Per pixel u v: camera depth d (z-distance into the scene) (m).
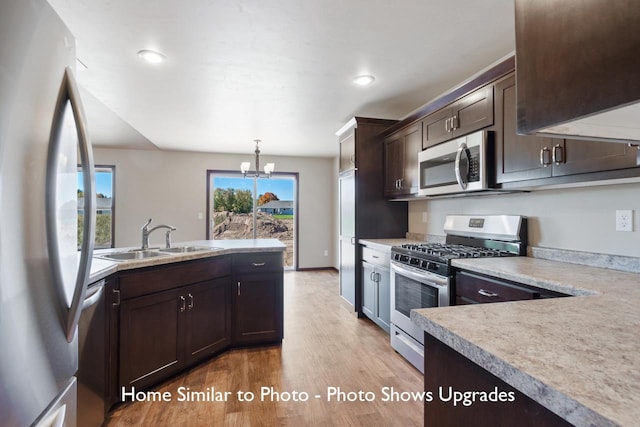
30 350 0.77
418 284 2.35
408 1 1.69
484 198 2.58
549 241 2.03
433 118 2.67
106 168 5.48
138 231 5.59
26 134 0.75
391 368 2.37
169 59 2.31
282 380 2.20
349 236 3.76
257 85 2.78
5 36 0.68
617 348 0.66
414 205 3.58
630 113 0.69
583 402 0.47
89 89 2.86
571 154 1.57
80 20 1.83
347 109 3.43
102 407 1.65
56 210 0.87
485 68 2.47
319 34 2.00
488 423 0.70
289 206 6.41
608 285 1.29
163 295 2.09
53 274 0.87
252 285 2.72
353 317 3.54
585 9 0.60
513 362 0.60
